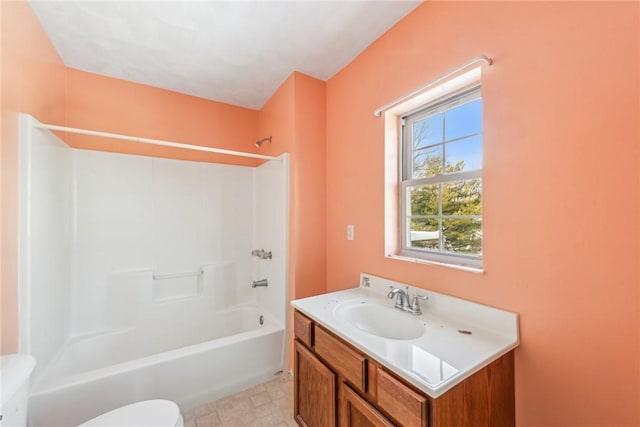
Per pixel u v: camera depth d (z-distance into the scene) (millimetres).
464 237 1404
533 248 1043
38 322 1476
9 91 1275
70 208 1999
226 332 2576
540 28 1021
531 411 1045
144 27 1642
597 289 894
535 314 1036
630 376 836
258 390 1932
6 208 1248
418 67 1487
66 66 2051
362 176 1873
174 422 1102
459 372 875
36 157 1468
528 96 1054
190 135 2564
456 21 1307
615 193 856
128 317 2219
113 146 2238
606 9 872
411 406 858
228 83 2346
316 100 2219
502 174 1137
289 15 1549
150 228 2359
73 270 2031
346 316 1462
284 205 2201
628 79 831
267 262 2523
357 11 1523
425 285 1446
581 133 923
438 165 1543
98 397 1480
